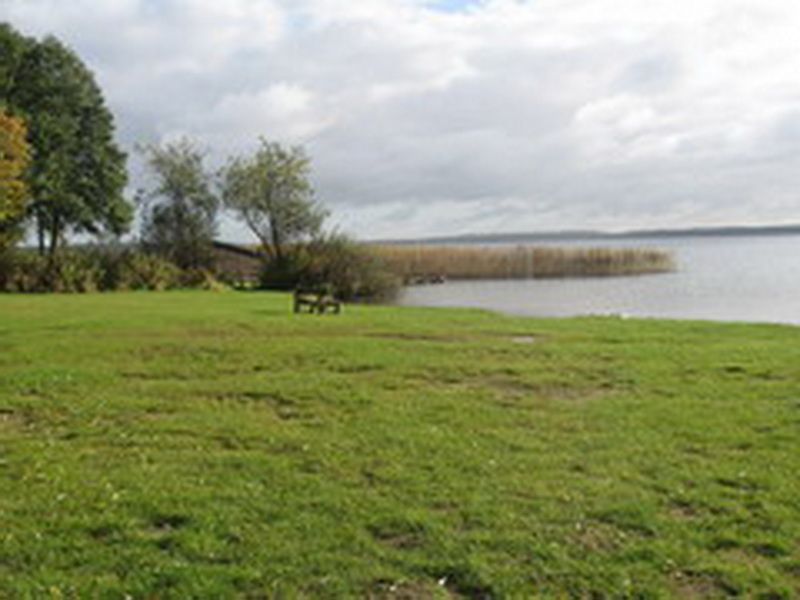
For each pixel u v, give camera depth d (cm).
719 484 771
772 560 597
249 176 6028
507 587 554
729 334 2083
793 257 11800
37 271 4675
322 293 2988
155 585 555
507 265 7131
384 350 1723
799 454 874
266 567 583
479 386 1318
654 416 1067
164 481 779
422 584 562
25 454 878
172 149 6256
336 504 710
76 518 673
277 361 1575
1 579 564
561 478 789
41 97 5919
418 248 6944
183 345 1797
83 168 6209
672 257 8250
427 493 743
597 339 1966
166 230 6234
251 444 928
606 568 581
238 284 5984
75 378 1359
